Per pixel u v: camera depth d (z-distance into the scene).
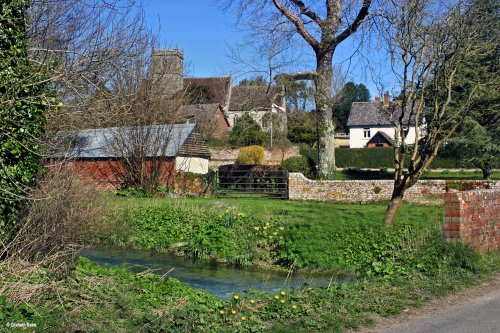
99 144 25.39
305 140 58.03
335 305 7.57
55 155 10.62
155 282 8.93
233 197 26.28
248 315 7.12
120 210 17.66
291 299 7.79
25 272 7.59
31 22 10.94
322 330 6.62
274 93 26.58
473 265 9.61
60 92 10.36
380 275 9.59
